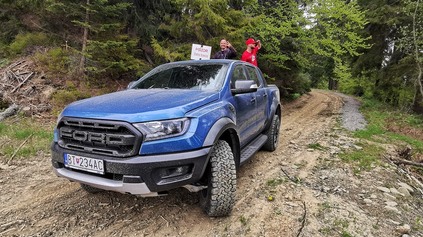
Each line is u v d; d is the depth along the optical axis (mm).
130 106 2553
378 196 3625
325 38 10250
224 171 2660
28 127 6203
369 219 3010
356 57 16250
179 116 2457
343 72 10633
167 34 9742
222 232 2641
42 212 2941
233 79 3668
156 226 2725
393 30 14367
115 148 2367
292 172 4293
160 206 3098
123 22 8844
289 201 3281
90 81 8617
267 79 11969
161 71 3982
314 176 4176
